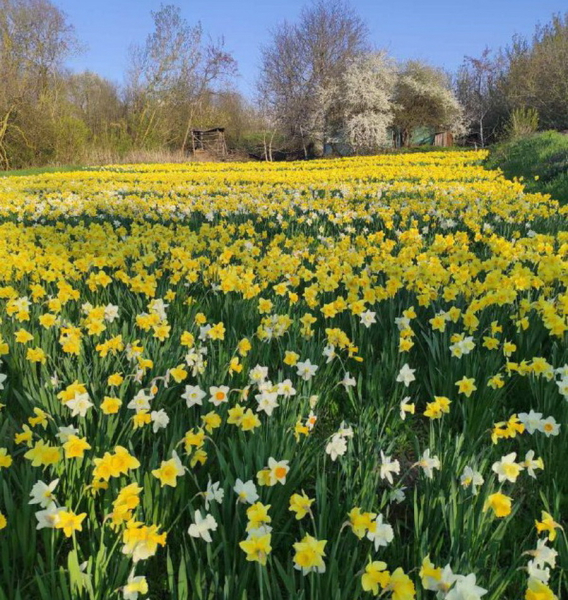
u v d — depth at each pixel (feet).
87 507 7.25
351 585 5.78
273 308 13.73
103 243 20.56
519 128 97.25
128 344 10.60
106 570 5.99
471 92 150.51
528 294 13.38
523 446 9.23
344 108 134.72
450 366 10.51
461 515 6.60
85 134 118.01
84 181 64.08
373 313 11.95
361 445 8.48
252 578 6.43
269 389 8.67
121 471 6.28
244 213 31.09
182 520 7.46
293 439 8.44
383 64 136.67
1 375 8.70
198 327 12.87
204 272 16.63
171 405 9.97
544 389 9.87
